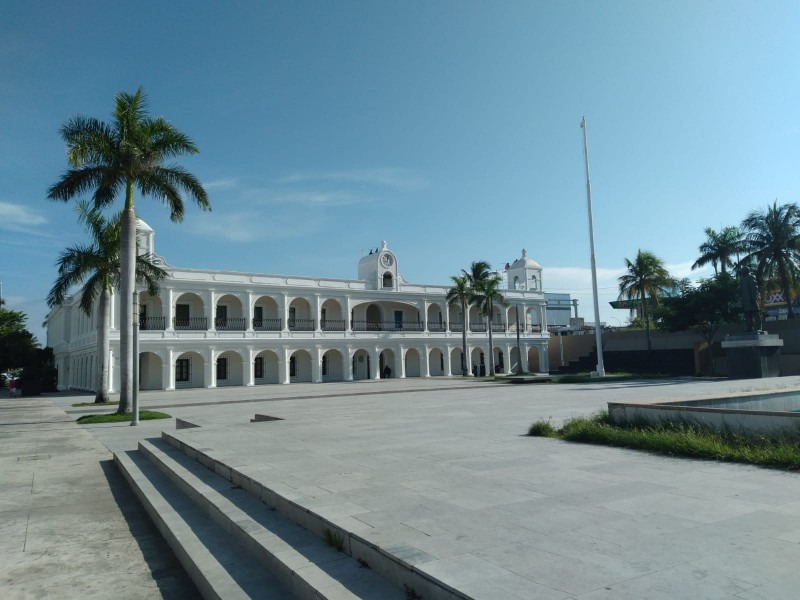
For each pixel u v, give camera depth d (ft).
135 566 18.03
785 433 25.76
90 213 82.33
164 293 137.69
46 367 160.66
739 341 96.48
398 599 11.80
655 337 157.58
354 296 172.24
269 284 154.10
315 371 160.56
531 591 10.66
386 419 44.91
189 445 31.12
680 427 29.17
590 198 117.60
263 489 20.35
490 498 17.97
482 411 51.03
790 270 134.00
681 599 10.23
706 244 141.49
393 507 17.04
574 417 41.11
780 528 14.40
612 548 13.02
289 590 13.84
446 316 193.16
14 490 28.89
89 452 41.04
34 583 16.71
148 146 66.69
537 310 215.31
